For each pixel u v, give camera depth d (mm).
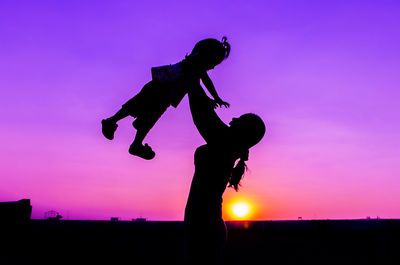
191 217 1982
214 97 2316
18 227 4129
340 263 4387
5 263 3920
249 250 4703
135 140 2049
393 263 4203
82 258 4555
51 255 4406
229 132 2109
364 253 4363
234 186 2164
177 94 2100
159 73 2148
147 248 4715
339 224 4523
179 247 4703
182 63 2199
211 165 2041
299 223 4699
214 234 1953
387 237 4293
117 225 4805
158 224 4812
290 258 4562
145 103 2100
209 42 2230
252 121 2125
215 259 1962
